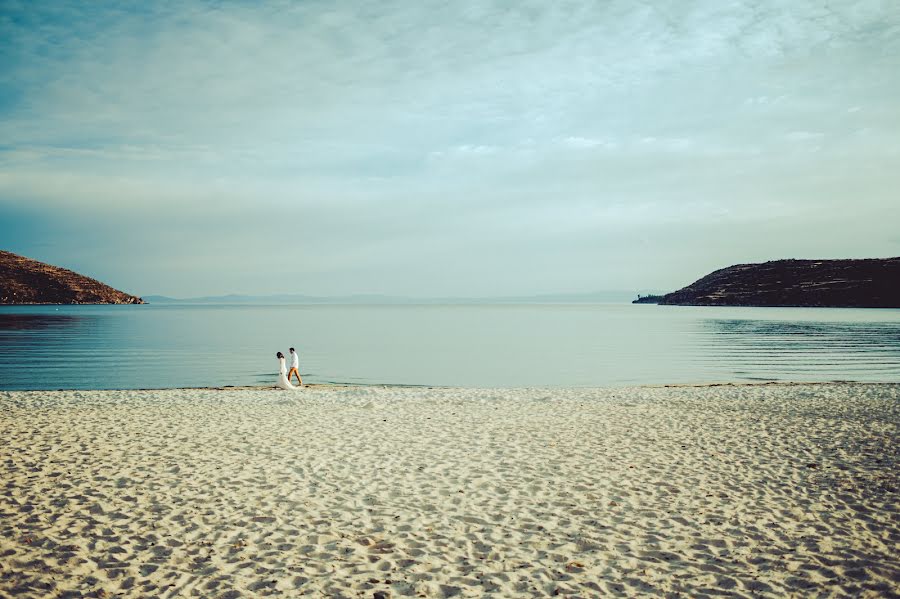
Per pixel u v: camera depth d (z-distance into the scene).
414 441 11.79
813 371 28.97
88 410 15.62
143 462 10.00
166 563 6.05
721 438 12.07
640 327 78.12
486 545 6.57
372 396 18.69
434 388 20.98
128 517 7.35
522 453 10.79
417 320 110.44
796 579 5.70
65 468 9.56
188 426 13.32
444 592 5.47
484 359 36.12
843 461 10.09
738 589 5.51
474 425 13.52
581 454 10.70
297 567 5.98
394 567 6.00
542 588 5.55
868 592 5.41
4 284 198.88
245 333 63.69
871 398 17.61
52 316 105.88
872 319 95.25
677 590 5.50
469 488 8.65
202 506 7.79
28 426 13.24
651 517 7.44
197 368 30.33
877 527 7.03
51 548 6.38
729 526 7.11
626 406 16.42
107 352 39.00
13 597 5.25
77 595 5.34
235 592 5.42
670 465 9.93
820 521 7.25
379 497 8.23
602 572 5.89
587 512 7.63
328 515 7.50
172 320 99.56
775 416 14.65
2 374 27.55
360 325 87.44
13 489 8.41
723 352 39.81
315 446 11.30
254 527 7.07
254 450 10.95
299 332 67.12
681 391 19.83
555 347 45.69
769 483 8.84
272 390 20.50
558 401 17.48
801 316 112.31
